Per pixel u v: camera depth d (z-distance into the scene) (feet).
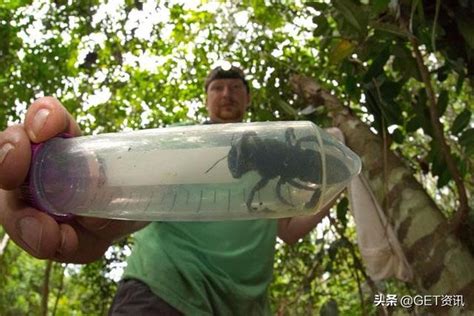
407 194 8.10
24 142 3.62
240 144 3.63
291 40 15.85
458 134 9.38
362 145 9.18
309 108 10.86
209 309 7.53
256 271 8.04
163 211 3.77
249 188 3.62
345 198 11.19
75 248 3.95
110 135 3.84
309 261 14.47
